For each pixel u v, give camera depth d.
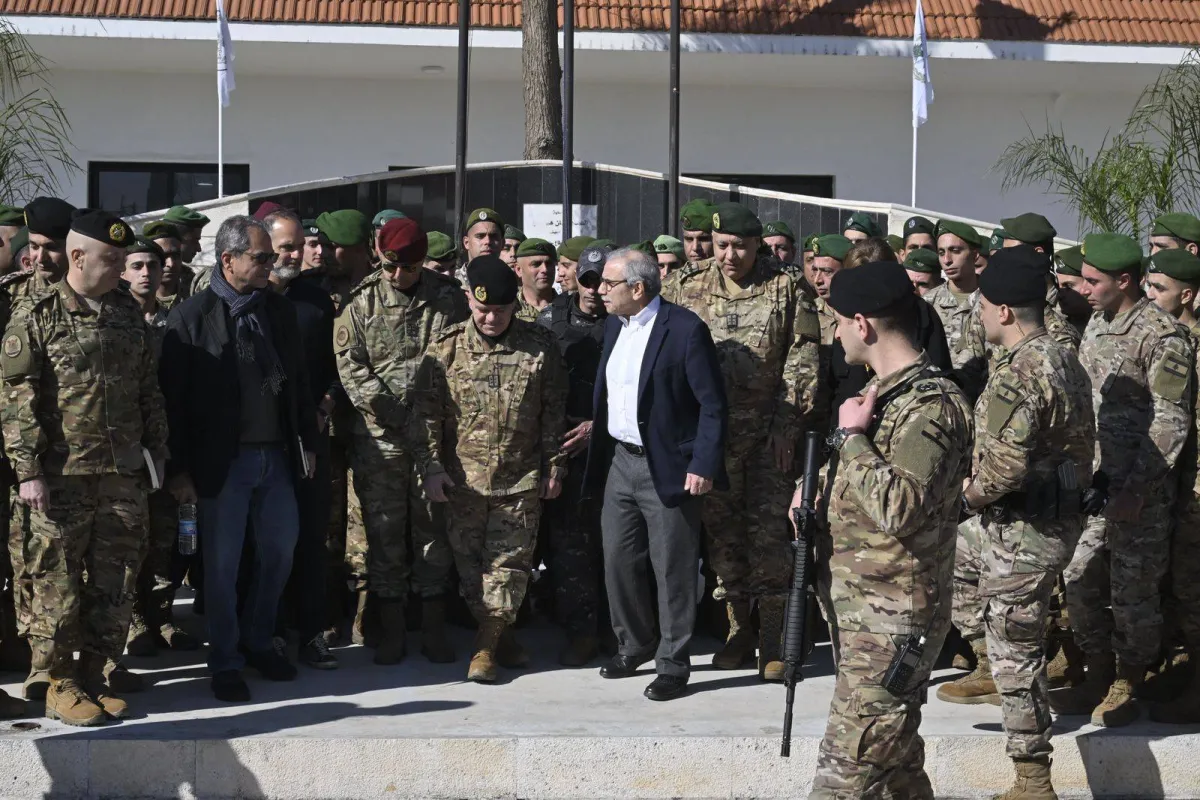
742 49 13.74
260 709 5.46
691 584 5.78
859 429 3.94
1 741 4.93
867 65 14.32
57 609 5.14
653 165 15.27
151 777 4.95
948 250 6.75
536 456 6.14
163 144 14.64
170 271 6.83
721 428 5.69
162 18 13.13
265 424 5.69
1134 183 12.32
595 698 5.71
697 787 5.06
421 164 15.03
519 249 6.96
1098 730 5.29
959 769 5.12
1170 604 5.79
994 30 14.09
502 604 5.99
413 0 13.59
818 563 4.09
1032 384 4.68
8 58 12.75
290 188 11.84
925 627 3.90
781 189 15.55
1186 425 5.34
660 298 5.91
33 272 5.46
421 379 6.07
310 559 6.16
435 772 5.02
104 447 5.18
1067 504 4.74
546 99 12.60
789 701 4.13
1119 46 14.08
